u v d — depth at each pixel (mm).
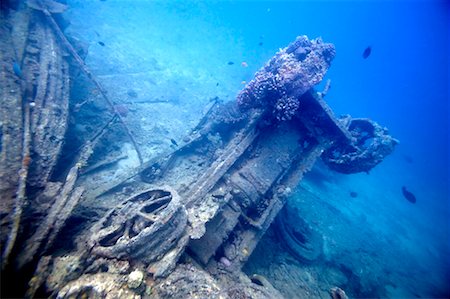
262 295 5051
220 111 8906
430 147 70125
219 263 5805
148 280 4250
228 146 7359
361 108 73500
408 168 34219
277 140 7121
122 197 6926
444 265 13000
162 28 25172
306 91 6715
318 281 7949
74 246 4820
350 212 13438
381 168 27312
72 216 5414
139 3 27062
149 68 16016
